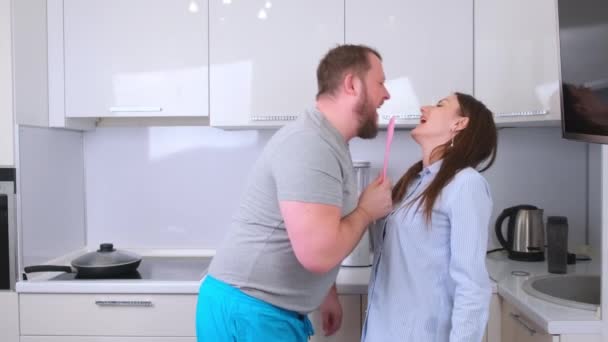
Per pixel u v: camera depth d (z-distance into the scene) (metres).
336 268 1.43
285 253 1.30
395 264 1.35
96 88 2.14
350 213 1.28
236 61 2.09
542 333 1.47
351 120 1.32
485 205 1.26
